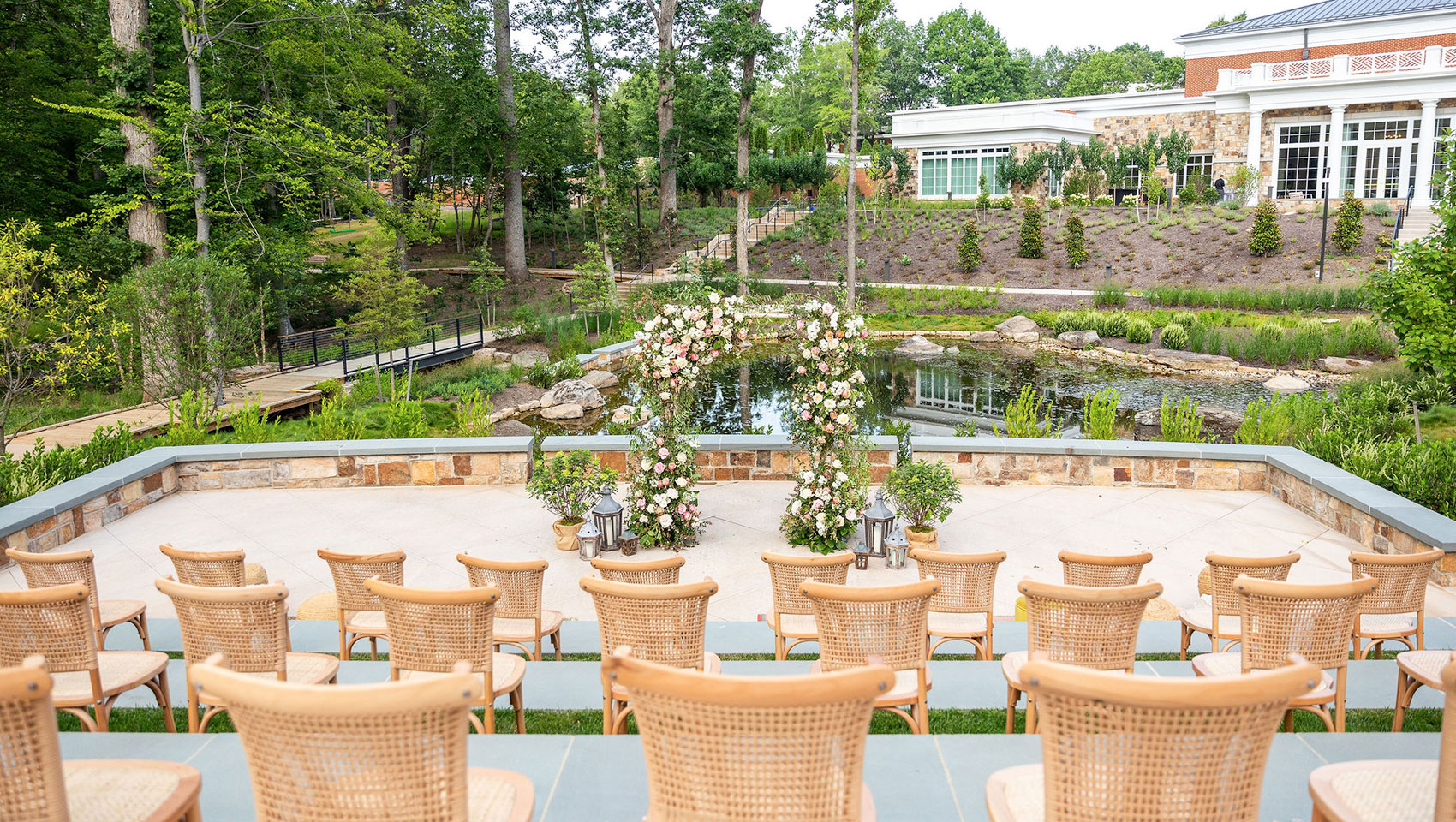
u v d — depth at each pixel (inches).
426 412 653.3
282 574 314.7
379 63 943.7
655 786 92.4
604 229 1475.1
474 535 356.8
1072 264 1315.2
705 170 1785.2
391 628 157.6
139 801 98.7
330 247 1103.6
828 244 1526.8
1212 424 644.1
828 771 88.4
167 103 746.2
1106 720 84.6
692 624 156.5
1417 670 162.1
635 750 144.1
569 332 1077.1
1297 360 907.4
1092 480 418.3
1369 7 1549.0
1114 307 1164.5
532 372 850.1
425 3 1035.9
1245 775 85.7
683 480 339.9
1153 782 85.2
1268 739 84.8
